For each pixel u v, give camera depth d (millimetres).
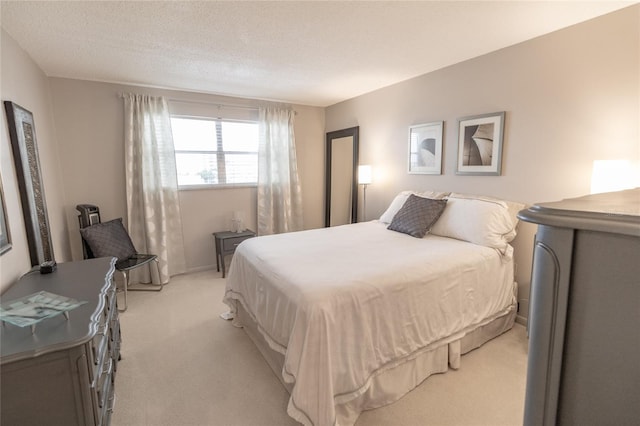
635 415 447
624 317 448
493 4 1918
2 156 1842
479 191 2895
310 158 4895
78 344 1136
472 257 2201
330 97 4320
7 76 2070
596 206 550
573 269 489
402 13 2012
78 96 3305
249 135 4383
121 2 1835
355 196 4367
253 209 4492
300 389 1483
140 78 3324
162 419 1701
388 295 1754
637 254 429
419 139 3408
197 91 3900
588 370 486
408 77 3418
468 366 2111
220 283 3730
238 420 1695
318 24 2154
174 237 3906
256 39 2387
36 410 1127
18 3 1807
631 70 1983
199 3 1865
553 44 2314
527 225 2580
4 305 1313
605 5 1951
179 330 2635
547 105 2387
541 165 2457
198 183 4102
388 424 1648
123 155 3586
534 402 546
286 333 1719
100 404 1342
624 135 2039
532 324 549
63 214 3217
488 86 2740
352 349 1611
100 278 1749
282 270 1965
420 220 2805
